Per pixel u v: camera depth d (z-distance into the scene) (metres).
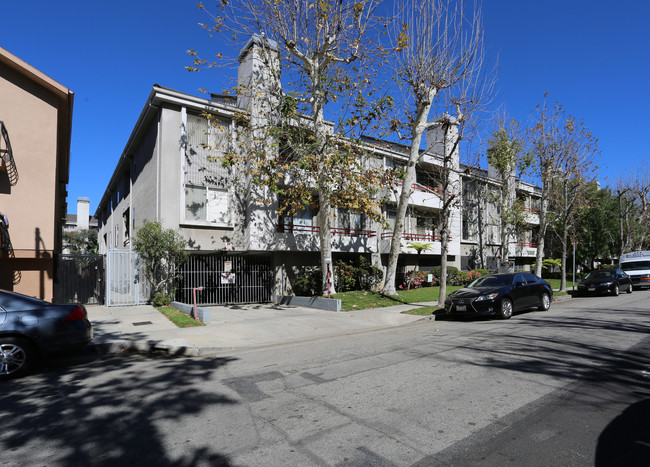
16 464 3.32
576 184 21.92
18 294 6.45
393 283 16.91
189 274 16.50
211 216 16.09
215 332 9.83
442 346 8.01
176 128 15.55
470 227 29.30
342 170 14.55
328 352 7.77
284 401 4.85
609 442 3.64
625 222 32.47
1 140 12.21
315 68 14.37
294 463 3.32
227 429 4.02
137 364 7.00
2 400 5.00
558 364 6.42
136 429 4.04
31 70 12.76
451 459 3.36
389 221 23.23
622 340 8.34
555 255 37.81
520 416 4.29
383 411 4.47
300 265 19.14
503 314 12.09
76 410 4.60
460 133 14.39
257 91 16.31
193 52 13.22
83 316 6.76
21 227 12.61
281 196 17.91
